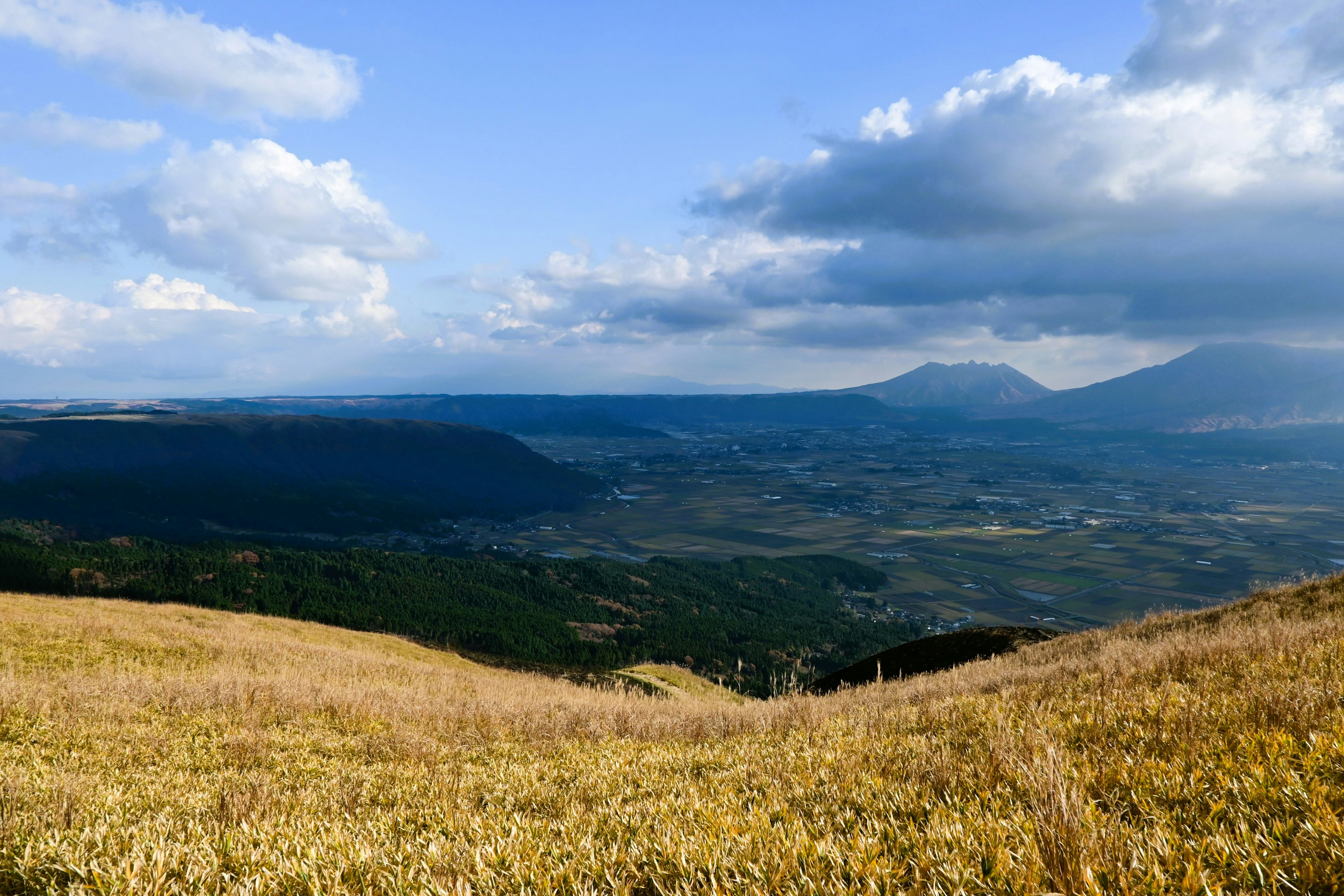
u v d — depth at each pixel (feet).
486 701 48.65
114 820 16.08
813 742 22.26
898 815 12.34
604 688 83.30
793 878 9.61
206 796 21.02
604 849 12.03
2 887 11.30
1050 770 10.82
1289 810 10.04
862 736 21.04
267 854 12.16
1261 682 19.30
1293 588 57.88
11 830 13.23
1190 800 11.11
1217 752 13.20
